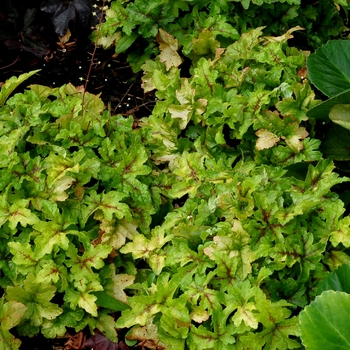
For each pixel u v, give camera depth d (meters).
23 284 1.31
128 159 1.39
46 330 1.30
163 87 1.51
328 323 1.16
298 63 1.49
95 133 1.41
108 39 1.63
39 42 1.65
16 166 1.35
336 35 1.70
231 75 1.48
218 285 1.30
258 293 1.22
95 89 1.63
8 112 1.45
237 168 1.40
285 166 1.39
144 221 1.37
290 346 1.23
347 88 1.42
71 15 1.64
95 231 1.37
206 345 1.25
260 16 1.63
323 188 1.32
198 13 1.61
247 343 1.23
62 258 1.32
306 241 1.29
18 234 1.37
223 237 1.29
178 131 1.47
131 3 1.59
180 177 1.43
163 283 1.31
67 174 1.36
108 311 1.32
